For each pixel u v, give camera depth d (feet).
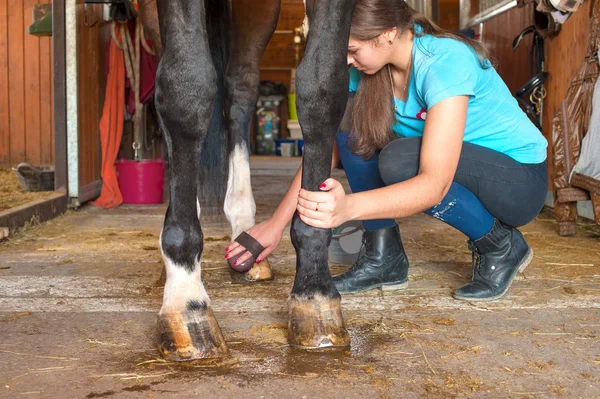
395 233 6.99
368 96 6.31
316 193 4.51
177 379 4.50
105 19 15.30
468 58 5.71
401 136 6.71
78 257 8.79
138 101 15.11
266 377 4.54
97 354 5.01
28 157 19.58
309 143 4.78
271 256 8.75
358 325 5.75
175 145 4.77
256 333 5.49
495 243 6.69
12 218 10.59
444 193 5.31
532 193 6.57
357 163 6.73
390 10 5.43
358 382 4.47
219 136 7.62
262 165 25.80
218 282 7.32
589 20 11.27
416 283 7.32
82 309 6.27
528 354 5.06
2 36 19.26
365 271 6.94
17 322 5.85
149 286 7.16
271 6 7.63
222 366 4.75
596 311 6.26
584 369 4.75
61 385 4.41
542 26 13.23
